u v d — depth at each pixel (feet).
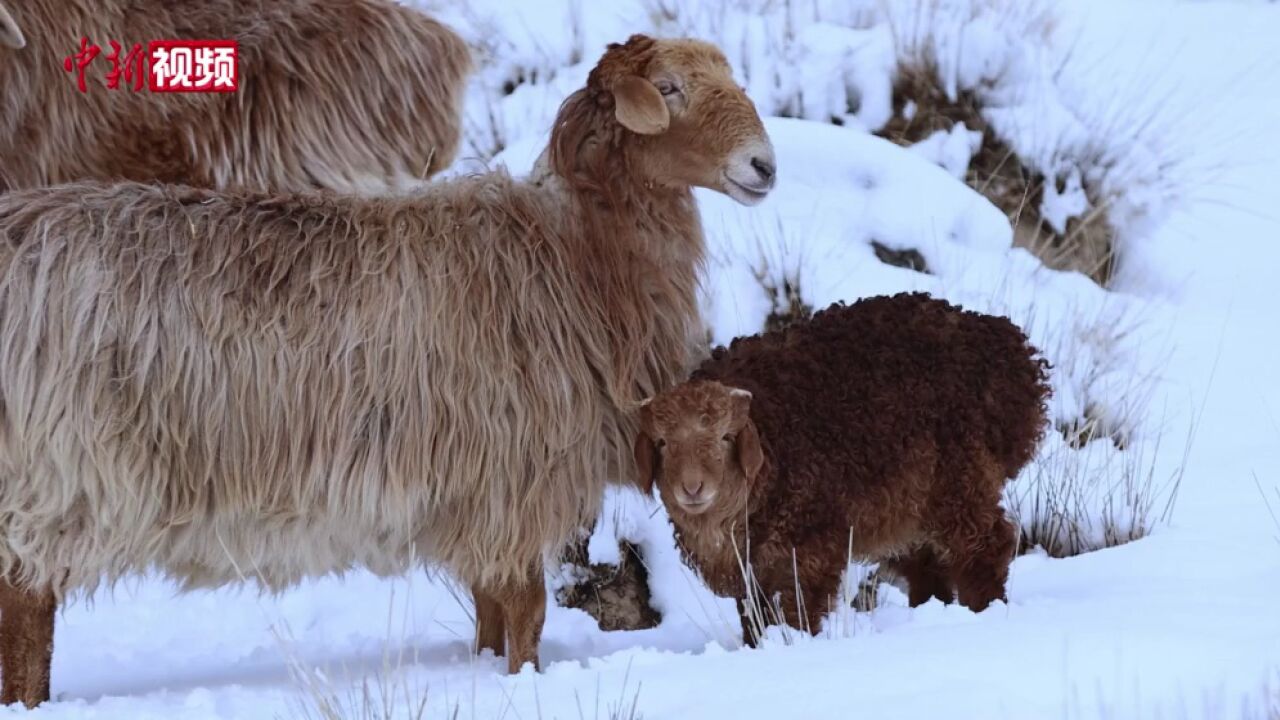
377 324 31.83
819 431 32.17
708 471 29.91
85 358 30.35
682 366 35.53
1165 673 24.64
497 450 32.40
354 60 42.50
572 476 33.37
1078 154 63.72
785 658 27.61
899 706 23.68
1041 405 35.09
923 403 33.17
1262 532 37.81
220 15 41.34
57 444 30.17
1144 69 74.13
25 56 38.73
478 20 69.87
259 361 31.14
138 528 31.01
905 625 30.27
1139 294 60.23
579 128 34.50
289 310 31.50
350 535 32.45
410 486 31.99
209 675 35.53
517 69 67.77
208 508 31.32
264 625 40.98
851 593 38.34
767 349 33.35
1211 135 69.31
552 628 38.86
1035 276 55.88
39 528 30.63
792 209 55.16
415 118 43.73
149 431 30.63
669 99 33.73
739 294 50.70
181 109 40.55
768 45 67.15
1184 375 52.49
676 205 35.19
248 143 41.27
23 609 31.50
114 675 36.45
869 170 57.11
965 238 56.39
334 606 41.91
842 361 33.01
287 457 31.35
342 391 31.48
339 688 31.48
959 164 62.28
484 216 33.60
